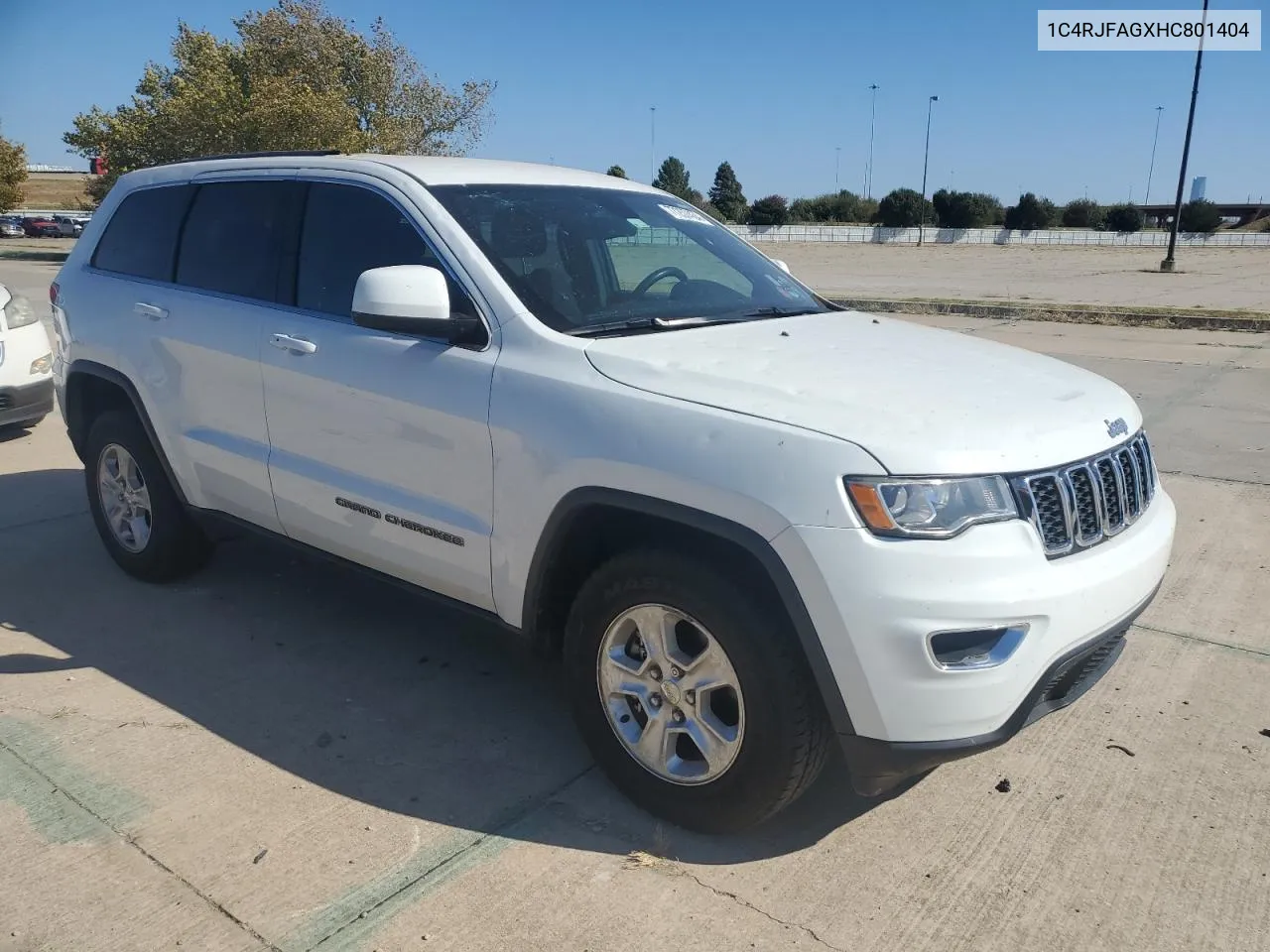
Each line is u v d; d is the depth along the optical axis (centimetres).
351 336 361
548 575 313
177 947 253
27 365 730
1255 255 4756
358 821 305
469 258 339
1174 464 700
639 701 302
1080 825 306
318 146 3359
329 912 265
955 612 247
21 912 264
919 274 3050
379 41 3844
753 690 270
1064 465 270
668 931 260
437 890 274
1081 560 271
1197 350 1238
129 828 300
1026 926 263
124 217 482
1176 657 416
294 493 386
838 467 253
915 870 285
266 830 300
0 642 425
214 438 418
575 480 294
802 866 286
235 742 350
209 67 3562
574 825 304
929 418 267
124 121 3506
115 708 372
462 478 328
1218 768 337
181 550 471
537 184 391
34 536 554
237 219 422
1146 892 277
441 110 3959
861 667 253
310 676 399
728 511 264
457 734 357
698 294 380
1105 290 2319
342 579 499
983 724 257
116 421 471
